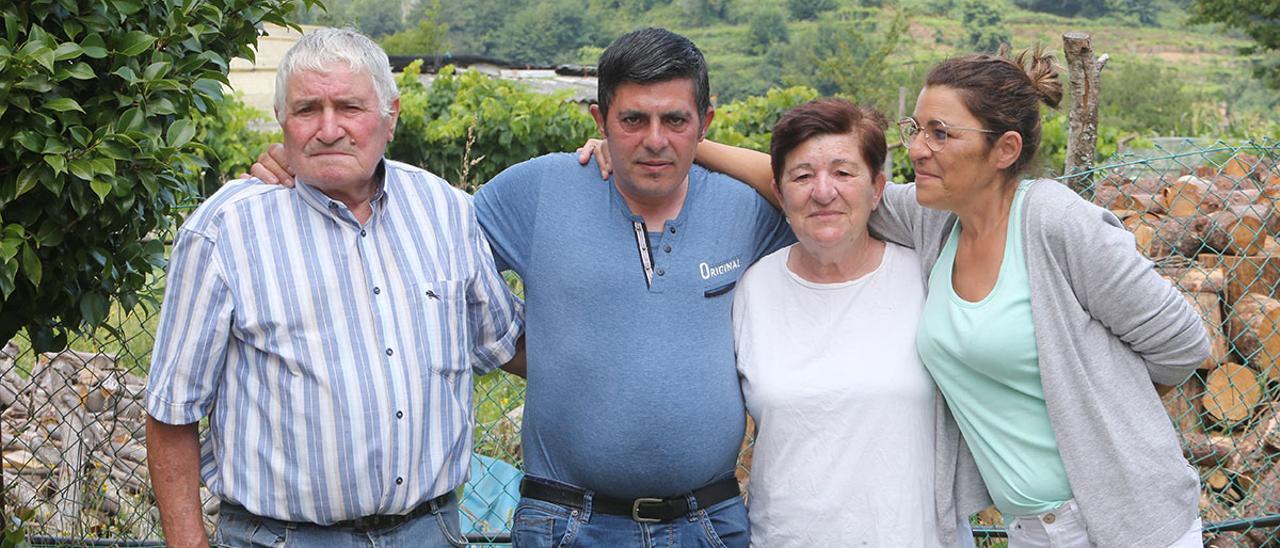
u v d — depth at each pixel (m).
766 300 2.91
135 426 4.75
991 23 61.88
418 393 2.62
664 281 2.84
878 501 2.72
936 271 2.81
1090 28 64.12
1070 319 2.62
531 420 2.93
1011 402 2.72
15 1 2.71
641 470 2.80
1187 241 5.13
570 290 2.85
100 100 2.80
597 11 61.44
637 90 2.70
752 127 15.83
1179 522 2.68
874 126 2.76
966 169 2.65
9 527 3.45
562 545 2.87
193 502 2.64
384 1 46.09
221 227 2.54
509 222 2.98
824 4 60.81
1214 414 4.69
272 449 2.56
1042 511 2.74
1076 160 4.95
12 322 3.01
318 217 2.61
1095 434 2.64
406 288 2.64
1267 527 4.21
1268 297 4.82
